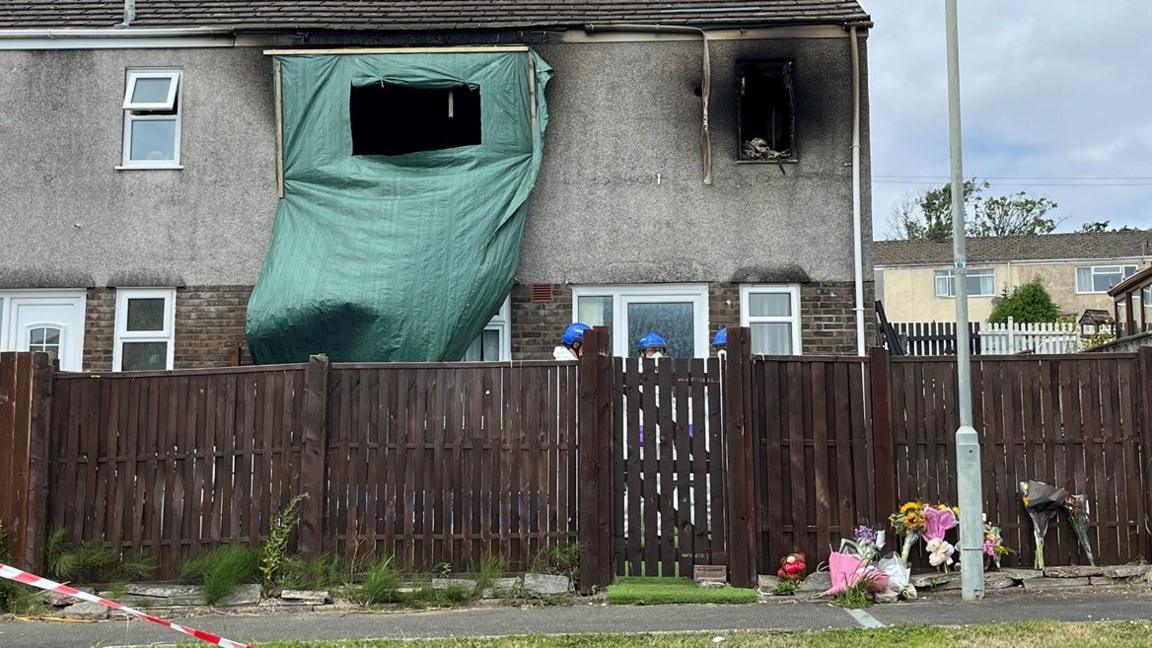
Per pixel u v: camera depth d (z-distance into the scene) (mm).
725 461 7758
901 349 13539
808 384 7898
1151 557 7781
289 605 7328
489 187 11102
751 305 11750
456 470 7793
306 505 7660
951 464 7887
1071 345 22125
